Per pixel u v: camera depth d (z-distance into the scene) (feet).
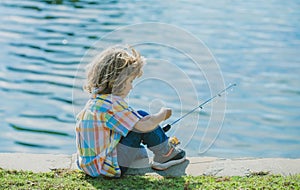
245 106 27.30
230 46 37.58
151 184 12.51
